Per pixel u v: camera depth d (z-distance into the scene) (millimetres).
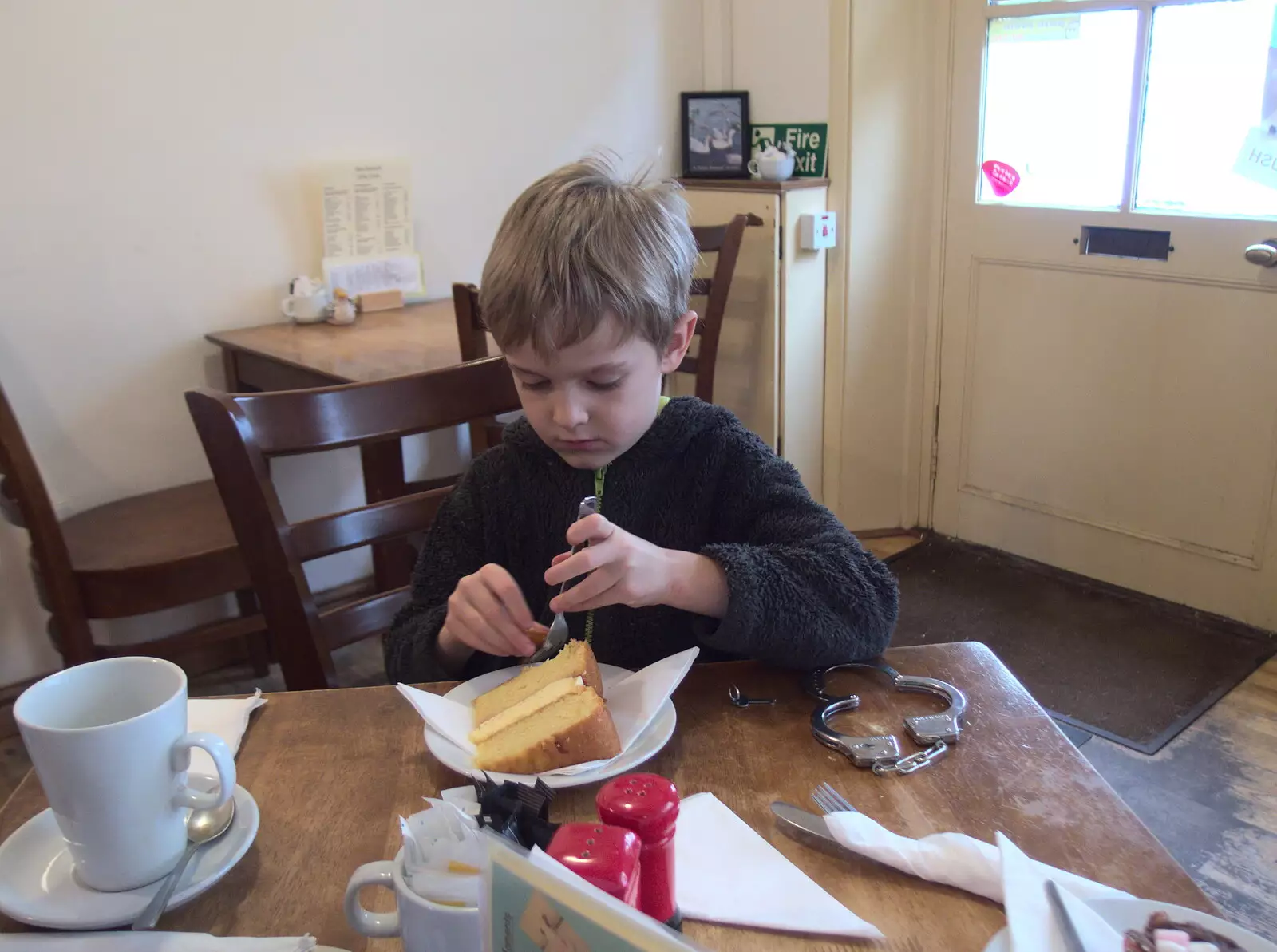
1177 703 2018
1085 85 2312
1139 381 2377
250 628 1808
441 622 943
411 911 508
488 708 797
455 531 1050
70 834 619
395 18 2348
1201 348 2254
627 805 523
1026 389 2604
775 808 683
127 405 2166
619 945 402
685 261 907
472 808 650
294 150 2273
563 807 699
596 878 458
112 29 1995
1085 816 674
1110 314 2391
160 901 613
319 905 625
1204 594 2373
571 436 872
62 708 655
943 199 2650
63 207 2014
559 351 830
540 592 1053
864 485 2889
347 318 2270
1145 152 2258
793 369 2730
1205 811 1703
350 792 737
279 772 764
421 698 786
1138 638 2275
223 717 828
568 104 2689
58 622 1723
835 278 2695
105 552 1783
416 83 2418
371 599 1186
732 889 608
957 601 2486
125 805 612
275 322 2328
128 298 2125
